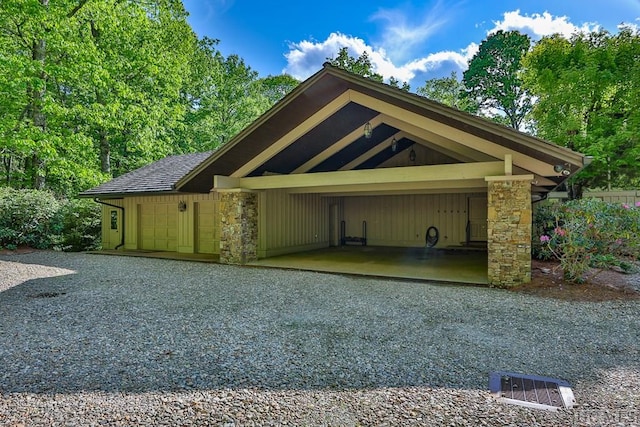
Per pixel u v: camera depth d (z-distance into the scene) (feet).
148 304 18.56
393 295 20.52
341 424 8.14
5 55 44.09
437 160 38.01
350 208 50.65
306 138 30.17
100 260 35.50
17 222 44.42
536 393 9.46
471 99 88.22
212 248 40.55
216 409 8.77
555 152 19.71
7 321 15.66
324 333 14.15
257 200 34.88
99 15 52.42
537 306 17.98
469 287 22.74
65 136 52.06
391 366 11.11
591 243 21.84
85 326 15.01
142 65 60.03
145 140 61.26
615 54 48.08
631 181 55.98
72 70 49.01
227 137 87.76
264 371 10.82
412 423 8.15
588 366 11.10
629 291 20.65
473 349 12.46
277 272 28.45
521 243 22.16
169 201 43.14
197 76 82.89
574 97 49.49
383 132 33.53
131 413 8.59
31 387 9.86
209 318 16.14
